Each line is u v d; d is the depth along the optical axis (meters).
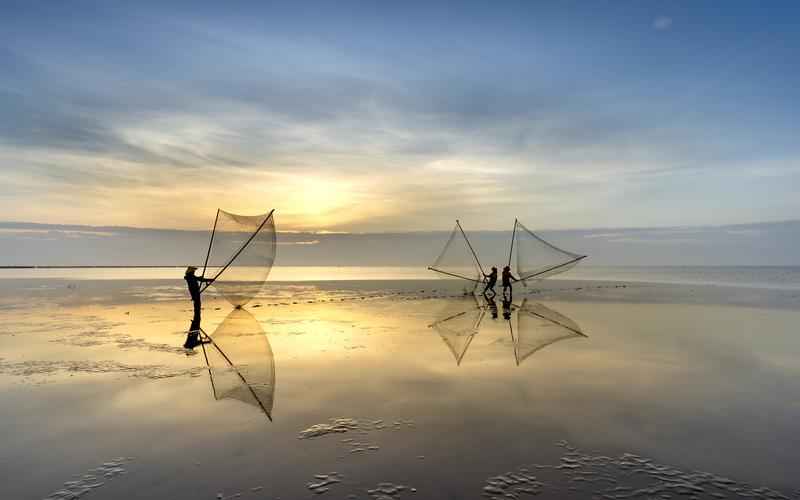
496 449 5.49
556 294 28.27
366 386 8.03
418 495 4.46
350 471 4.96
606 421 6.38
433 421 6.38
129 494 4.54
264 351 10.90
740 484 4.65
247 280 19.45
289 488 4.62
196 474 4.93
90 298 25.70
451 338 12.58
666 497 4.40
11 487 4.69
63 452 5.49
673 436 5.86
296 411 6.81
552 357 10.23
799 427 6.14
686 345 11.56
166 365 9.56
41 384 8.22
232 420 6.46
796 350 10.99
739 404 7.06
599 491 4.52
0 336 13.00
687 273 83.19
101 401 7.28
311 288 35.31
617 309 19.61
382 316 17.52
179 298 25.77
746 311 18.72
